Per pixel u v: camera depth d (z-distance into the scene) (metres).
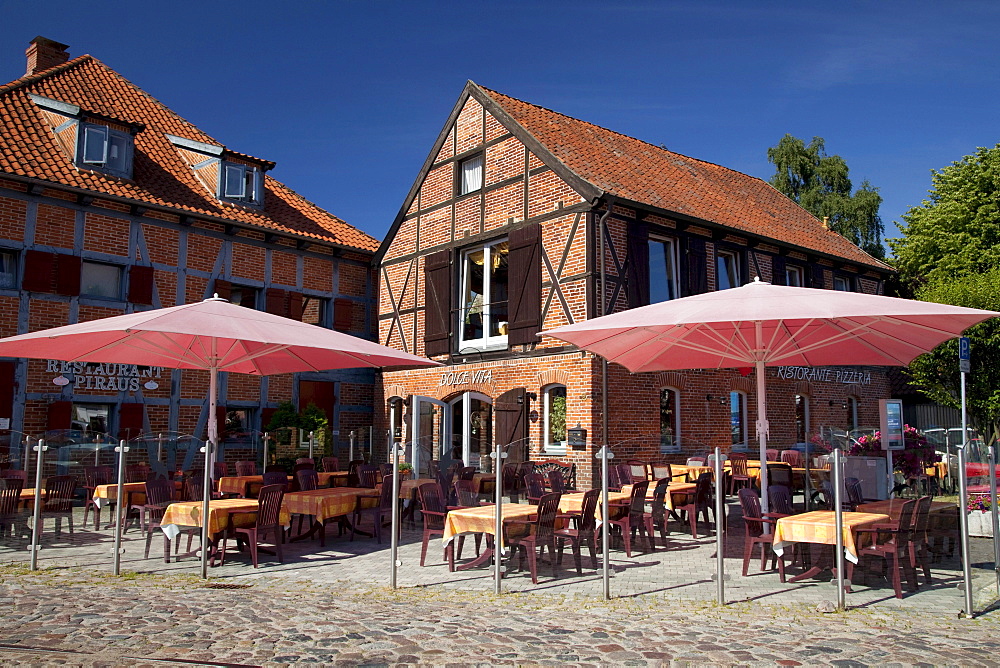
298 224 19.00
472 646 4.94
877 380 20.16
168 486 9.40
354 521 10.46
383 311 19.23
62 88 17.70
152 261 15.94
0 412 13.54
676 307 7.95
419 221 18.23
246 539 8.66
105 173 15.68
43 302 14.38
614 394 13.77
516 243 15.37
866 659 4.68
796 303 7.25
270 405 17.62
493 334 16.31
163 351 10.62
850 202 32.06
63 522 11.16
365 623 5.53
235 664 4.50
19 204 14.14
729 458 14.35
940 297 16.45
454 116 17.38
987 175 23.75
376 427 19.20
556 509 7.66
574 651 4.84
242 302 17.70
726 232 16.02
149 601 6.23
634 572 7.82
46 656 4.59
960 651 4.86
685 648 4.92
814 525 6.84
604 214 14.06
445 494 10.38
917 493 9.92
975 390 15.95
